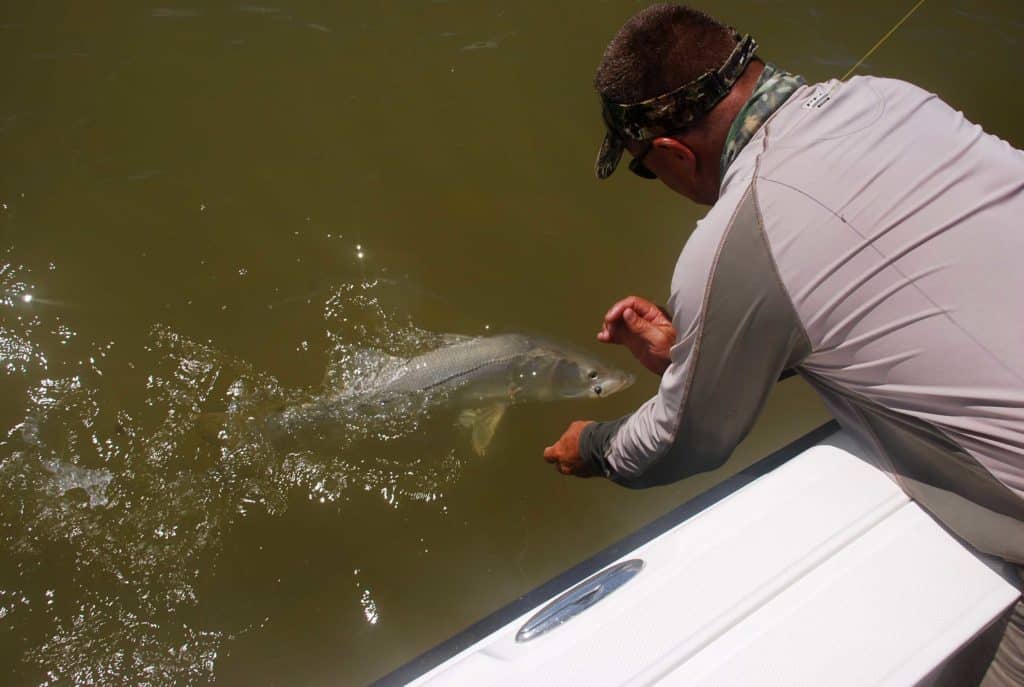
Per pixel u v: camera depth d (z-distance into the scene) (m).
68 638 3.36
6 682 3.22
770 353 1.81
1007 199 1.58
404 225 4.77
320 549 3.74
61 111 4.95
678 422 1.99
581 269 4.74
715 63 1.90
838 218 1.64
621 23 5.62
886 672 1.42
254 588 3.59
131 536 3.68
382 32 5.48
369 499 3.94
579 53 5.49
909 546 1.61
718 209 1.80
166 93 5.10
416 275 4.62
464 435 4.22
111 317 4.30
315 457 4.06
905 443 1.70
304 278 4.56
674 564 1.61
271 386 4.21
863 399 1.74
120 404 4.05
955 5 6.07
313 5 5.57
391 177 4.92
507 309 4.59
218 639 3.42
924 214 1.59
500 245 4.77
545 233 4.84
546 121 5.21
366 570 3.68
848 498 1.70
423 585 3.65
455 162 5.01
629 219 4.93
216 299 4.43
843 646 1.45
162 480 3.87
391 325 4.45
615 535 3.89
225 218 4.69
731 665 1.43
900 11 5.93
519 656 1.50
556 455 2.91
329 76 5.26
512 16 5.61
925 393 1.59
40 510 3.71
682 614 1.51
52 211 4.59
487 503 3.98
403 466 4.07
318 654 3.40
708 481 4.09
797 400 4.42
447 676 1.52
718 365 1.85
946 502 1.64
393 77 5.29
